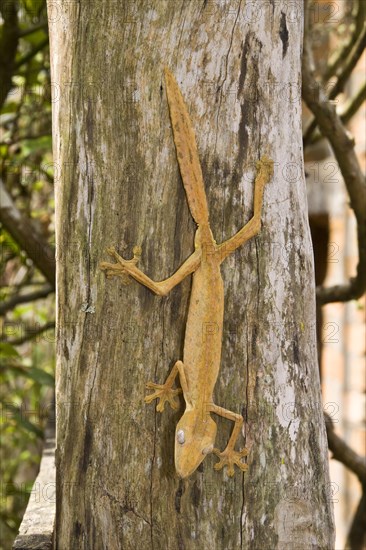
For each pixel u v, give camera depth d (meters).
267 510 3.66
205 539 3.66
